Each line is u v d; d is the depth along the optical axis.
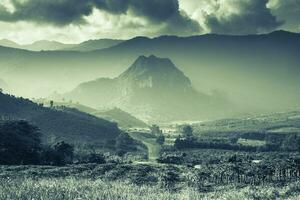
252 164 109.88
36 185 54.50
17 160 140.75
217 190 81.88
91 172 93.88
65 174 90.88
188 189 74.25
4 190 48.91
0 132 144.25
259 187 82.56
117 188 62.44
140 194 60.03
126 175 92.06
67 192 49.88
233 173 96.50
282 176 97.44
